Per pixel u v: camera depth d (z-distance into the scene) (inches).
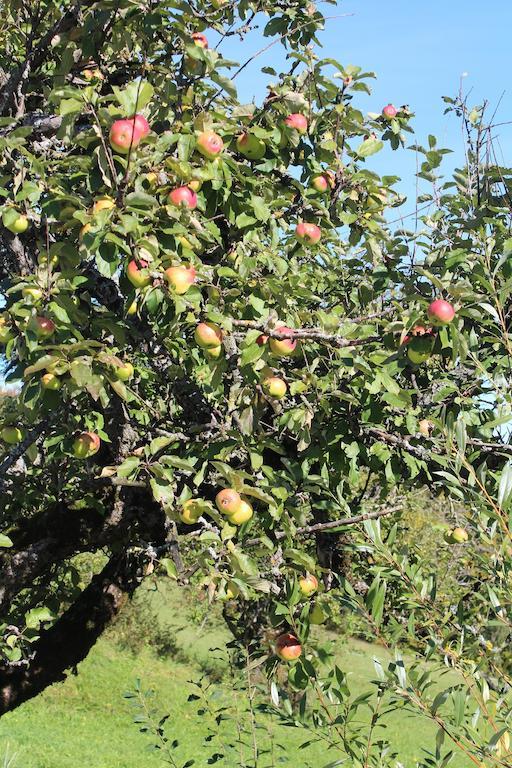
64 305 112.7
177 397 175.3
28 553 182.2
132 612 601.6
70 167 131.0
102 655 611.2
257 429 151.6
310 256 176.6
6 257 152.8
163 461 128.4
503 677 102.2
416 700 97.8
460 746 94.9
